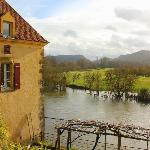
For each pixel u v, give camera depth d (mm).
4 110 21750
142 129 23359
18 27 23484
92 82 96125
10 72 22328
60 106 63750
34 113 24719
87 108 63000
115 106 67562
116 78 85375
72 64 144375
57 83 93750
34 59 24406
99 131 23500
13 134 22641
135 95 79875
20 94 23188
